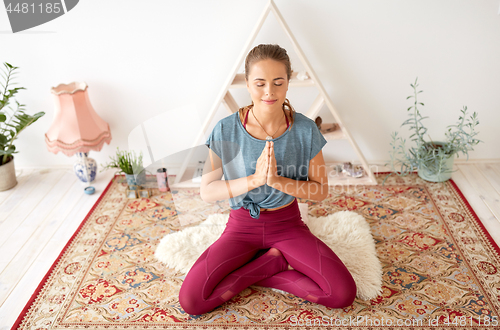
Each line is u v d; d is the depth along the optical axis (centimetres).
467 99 286
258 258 196
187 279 183
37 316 188
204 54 279
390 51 273
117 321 185
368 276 201
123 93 294
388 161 312
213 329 180
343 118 297
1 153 269
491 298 190
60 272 214
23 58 283
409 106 291
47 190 293
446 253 221
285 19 265
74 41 278
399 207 263
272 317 185
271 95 160
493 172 297
